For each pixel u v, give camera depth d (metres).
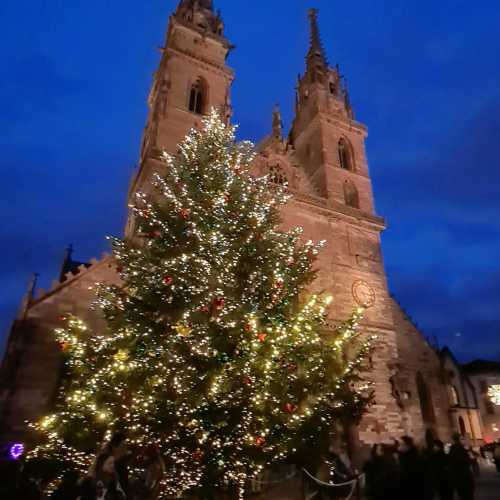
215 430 17.94
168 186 24.34
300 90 58.78
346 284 40.38
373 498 12.21
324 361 21.56
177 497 18.22
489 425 66.94
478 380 70.12
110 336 21.14
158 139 38.69
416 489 11.79
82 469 19.72
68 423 19.39
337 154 49.31
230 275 20.84
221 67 46.88
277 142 45.25
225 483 18.38
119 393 19.25
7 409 23.69
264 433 18.06
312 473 18.75
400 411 36.50
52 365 25.73
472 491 14.71
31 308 26.72
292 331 20.53
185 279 20.34
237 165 24.83
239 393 18.44
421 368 40.47
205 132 28.48
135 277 21.75
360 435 33.31
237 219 22.55
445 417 39.16
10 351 24.97
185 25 47.78
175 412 18.03
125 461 16.50
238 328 18.98
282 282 22.03
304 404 19.84
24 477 18.75
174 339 19.47
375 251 44.25
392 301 42.78
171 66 44.03
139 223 23.72
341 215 43.53
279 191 27.92
